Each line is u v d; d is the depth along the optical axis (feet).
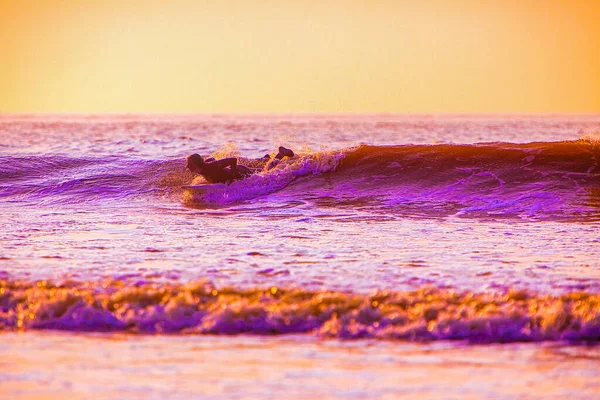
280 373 82.53
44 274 129.59
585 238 172.96
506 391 77.15
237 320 101.45
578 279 126.62
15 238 172.76
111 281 121.80
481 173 240.94
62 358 87.76
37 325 101.50
